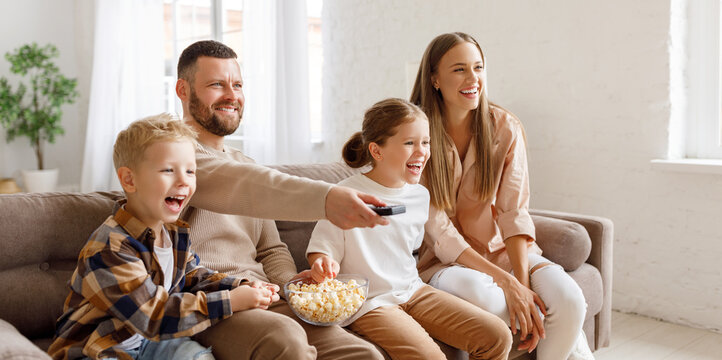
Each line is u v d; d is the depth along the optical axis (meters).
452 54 1.86
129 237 1.16
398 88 3.83
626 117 2.78
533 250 1.92
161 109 5.04
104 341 1.10
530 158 3.17
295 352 1.11
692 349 2.38
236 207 1.31
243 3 4.46
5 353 0.94
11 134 5.18
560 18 2.97
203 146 1.57
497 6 3.22
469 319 1.47
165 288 1.23
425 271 1.84
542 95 3.08
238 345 1.15
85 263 1.12
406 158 1.61
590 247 1.98
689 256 2.63
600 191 2.90
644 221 2.76
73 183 5.84
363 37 4.03
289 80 4.25
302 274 1.46
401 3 3.74
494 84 3.29
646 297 2.79
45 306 1.35
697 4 2.66
